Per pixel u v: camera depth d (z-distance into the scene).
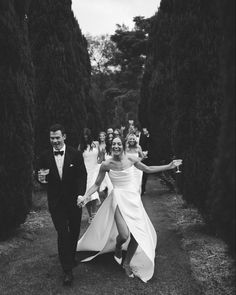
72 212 4.41
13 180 5.53
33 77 6.49
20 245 5.50
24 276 4.34
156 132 11.70
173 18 6.02
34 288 4.01
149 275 4.21
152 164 12.05
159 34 11.84
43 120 10.39
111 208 4.70
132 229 4.34
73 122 10.60
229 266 4.20
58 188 4.33
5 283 4.14
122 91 38.72
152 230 4.99
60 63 10.40
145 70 14.93
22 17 6.22
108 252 4.95
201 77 5.51
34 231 6.29
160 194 10.02
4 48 5.48
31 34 10.48
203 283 3.99
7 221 5.56
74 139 10.64
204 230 5.82
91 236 4.91
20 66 5.88
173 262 4.71
